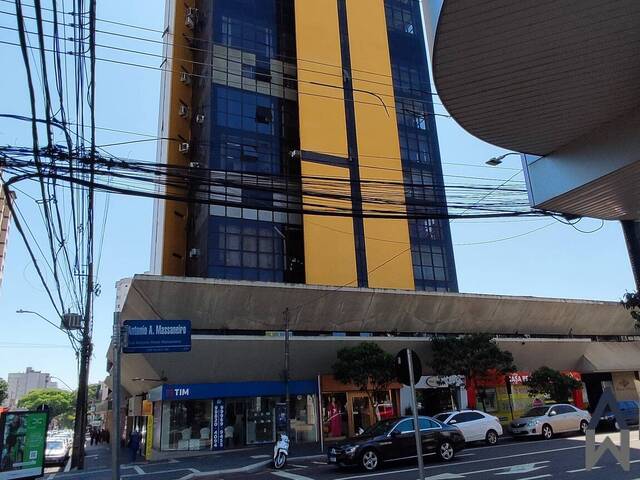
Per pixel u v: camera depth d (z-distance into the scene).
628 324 38.66
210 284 24.59
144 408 28.27
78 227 12.09
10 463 16.03
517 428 22.08
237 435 26.52
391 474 13.59
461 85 5.78
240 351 25.75
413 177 41.12
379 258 37.50
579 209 8.66
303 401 28.16
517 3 4.60
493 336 29.20
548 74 5.64
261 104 38.62
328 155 38.03
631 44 5.22
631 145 6.58
